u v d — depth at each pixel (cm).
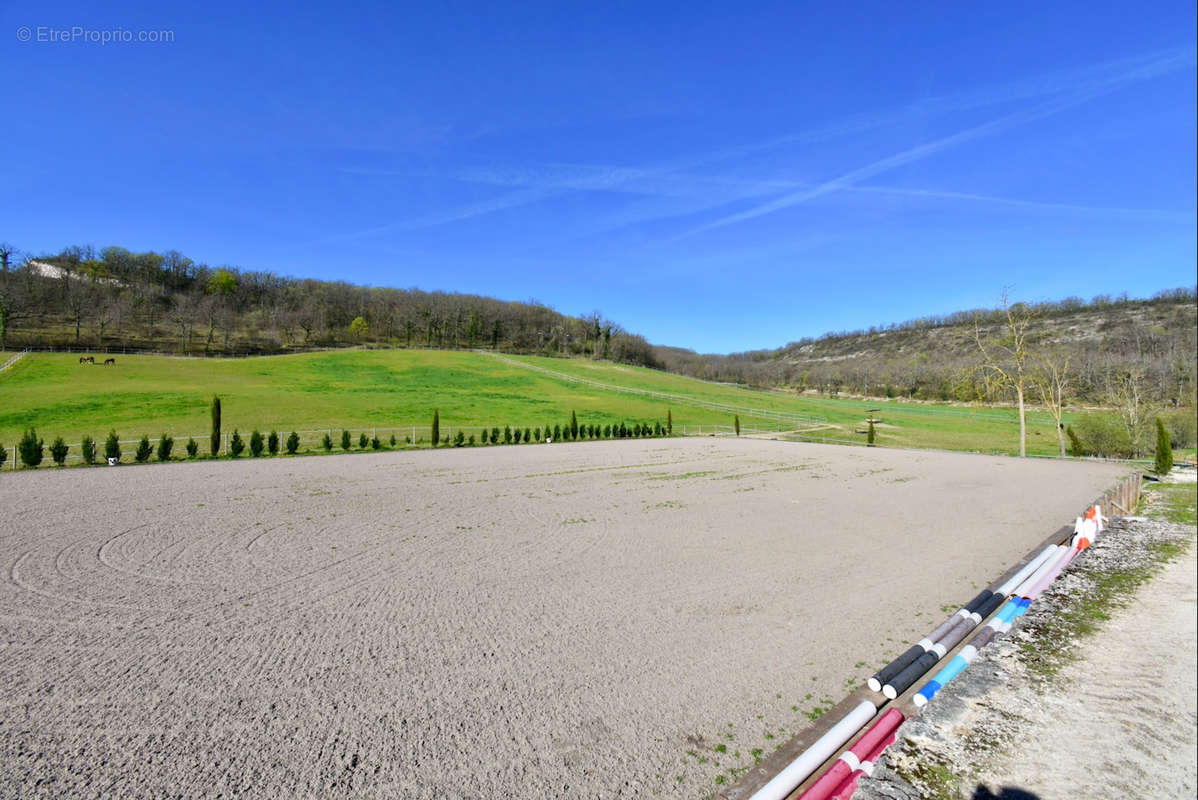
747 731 474
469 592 797
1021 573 850
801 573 907
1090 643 682
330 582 827
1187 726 499
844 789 415
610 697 523
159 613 703
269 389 5038
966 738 488
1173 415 3625
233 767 417
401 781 405
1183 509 1619
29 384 4394
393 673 561
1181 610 780
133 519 1198
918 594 818
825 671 582
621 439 3888
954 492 1770
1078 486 1934
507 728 472
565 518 1291
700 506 1463
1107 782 429
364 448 2845
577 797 393
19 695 511
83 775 406
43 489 1553
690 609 744
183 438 2967
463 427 4034
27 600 738
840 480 1998
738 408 6241
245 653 600
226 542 1028
